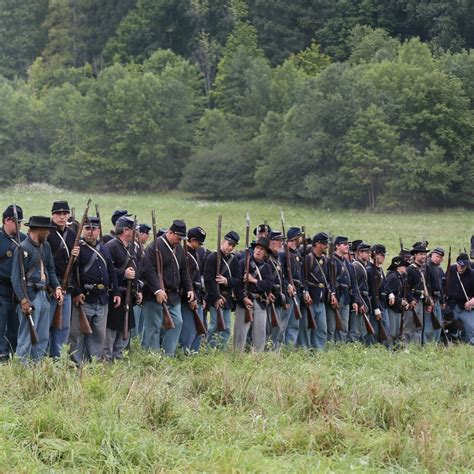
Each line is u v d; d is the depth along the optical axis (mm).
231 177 108375
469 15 139500
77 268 18375
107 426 12453
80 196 101312
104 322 18750
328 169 101250
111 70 125812
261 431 13391
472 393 17188
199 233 21391
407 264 26438
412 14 147750
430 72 105250
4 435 12164
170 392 14461
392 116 101875
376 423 14266
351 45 147625
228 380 15547
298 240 23797
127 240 19641
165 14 168375
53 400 13406
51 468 11484
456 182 98562
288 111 110000
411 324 26281
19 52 179625
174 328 19734
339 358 20922
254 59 134625
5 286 18109
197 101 129625
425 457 12555
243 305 21547
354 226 76438
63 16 177875
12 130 119000
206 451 12273
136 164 118375
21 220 18406
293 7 157125
